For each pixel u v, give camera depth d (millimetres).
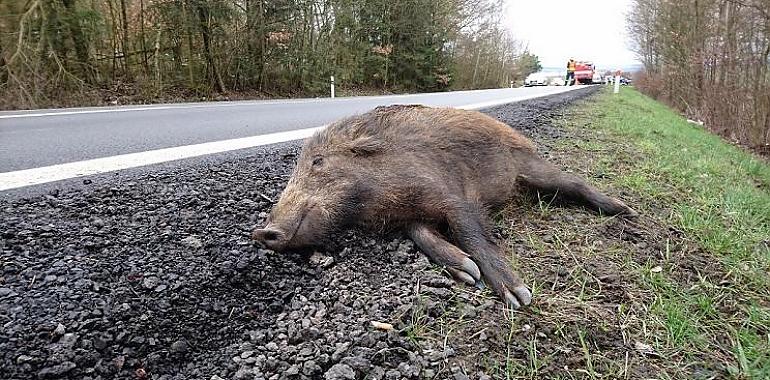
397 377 2283
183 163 5031
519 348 2557
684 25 21625
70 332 2283
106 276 2674
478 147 4020
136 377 2219
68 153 5523
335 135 3748
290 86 25844
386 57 37156
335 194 3381
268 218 3344
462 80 48375
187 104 14969
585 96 22453
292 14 24234
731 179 7137
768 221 5285
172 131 7562
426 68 41469
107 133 7230
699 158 8266
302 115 10711
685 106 22688
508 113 10617
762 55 13828
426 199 3420
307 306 2734
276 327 2582
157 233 3207
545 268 3369
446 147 3865
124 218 3408
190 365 2334
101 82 18125
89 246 2941
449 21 42906
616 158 6625
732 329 3020
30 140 6445
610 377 2482
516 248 3588
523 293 2918
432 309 2725
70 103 15992
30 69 15227
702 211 5004
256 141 6602
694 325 2959
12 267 2648
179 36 19797
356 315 2660
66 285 2553
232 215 3627
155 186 4082
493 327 2662
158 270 2785
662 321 2939
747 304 3365
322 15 27938
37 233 3045
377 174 3486
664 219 4566
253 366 2307
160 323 2449
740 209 5246
